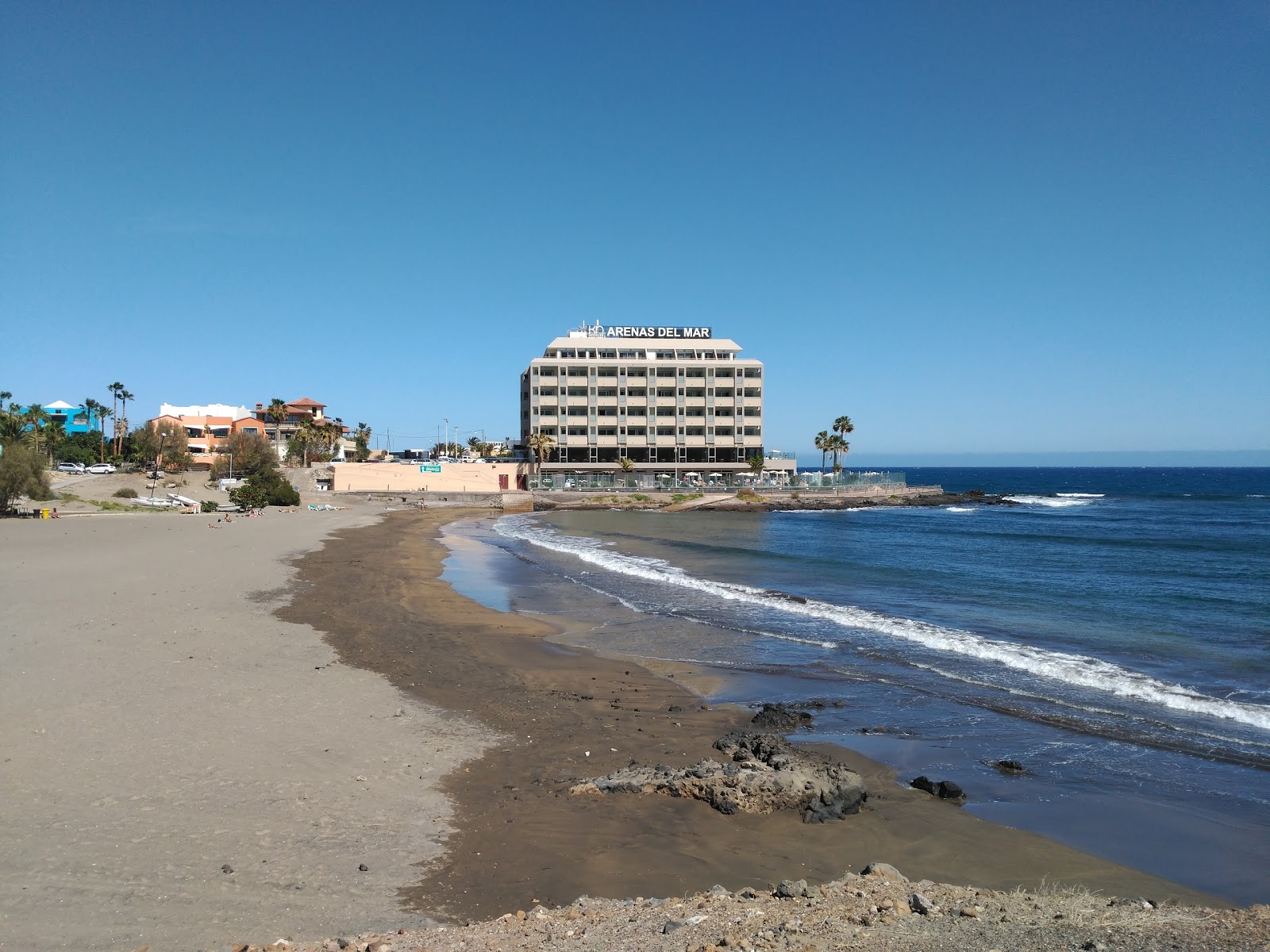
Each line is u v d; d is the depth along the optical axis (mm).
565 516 95875
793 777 11859
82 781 11102
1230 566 43562
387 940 7121
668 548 54688
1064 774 13242
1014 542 60219
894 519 91625
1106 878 9672
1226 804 12016
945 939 6617
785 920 7289
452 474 113938
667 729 15367
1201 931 6633
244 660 19219
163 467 115812
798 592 33906
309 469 116312
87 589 29141
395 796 11398
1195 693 17547
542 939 7012
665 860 9742
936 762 13820
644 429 125562
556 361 124062
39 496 67250
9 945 6863
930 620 27016
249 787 11258
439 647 22312
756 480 122000
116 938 7137
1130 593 33531
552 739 14461
